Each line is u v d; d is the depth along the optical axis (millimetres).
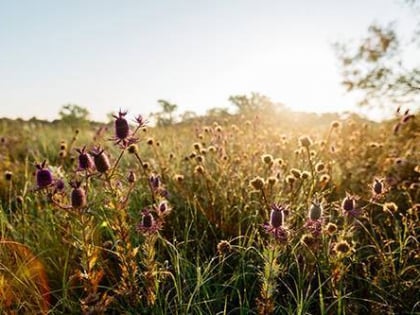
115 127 573
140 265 729
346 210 675
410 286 669
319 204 628
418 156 1213
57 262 761
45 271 733
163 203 682
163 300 665
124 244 603
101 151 564
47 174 589
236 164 1158
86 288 572
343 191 1147
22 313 645
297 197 870
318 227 625
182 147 1554
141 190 1003
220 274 696
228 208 948
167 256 811
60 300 625
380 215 950
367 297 691
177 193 1062
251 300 693
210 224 903
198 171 979
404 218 767
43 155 1918
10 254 762
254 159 1146
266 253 573
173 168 1203
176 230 892
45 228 817
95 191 845
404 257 748
